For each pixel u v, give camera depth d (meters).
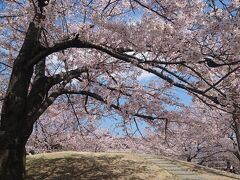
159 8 8.79
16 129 8.91
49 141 18.66
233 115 8.29
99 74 11.05
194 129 11.54
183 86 8.24
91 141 19.39
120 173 13.47
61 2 9.55
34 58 9.27
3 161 8.66
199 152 27.31
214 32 7.52
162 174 13.77
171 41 7.62
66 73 10.23
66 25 10.10
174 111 10.70
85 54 11.36
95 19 8.28
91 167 13.98
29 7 9.66
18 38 12.52
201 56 7.41
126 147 21.20
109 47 8.80
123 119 10.71
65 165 14.12
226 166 29.59
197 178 13.55
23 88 9.20
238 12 7.41
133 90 10.65
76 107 13.34
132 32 7.71
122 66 10.97
